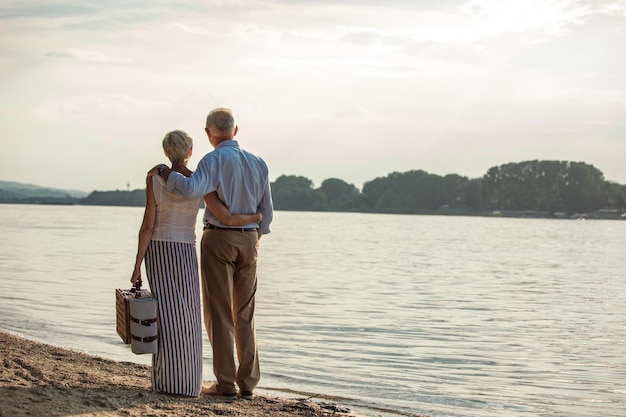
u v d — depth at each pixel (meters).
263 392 7.97
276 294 19.62
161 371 6.21
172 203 6.12
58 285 19.12
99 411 5.50
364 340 12.28
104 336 11.20
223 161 6.20
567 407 8.18
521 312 17.50
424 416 7.32
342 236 70.88
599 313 17.66
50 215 129.38
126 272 23.86
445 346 12.06
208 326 6.48
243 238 6.30
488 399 8.40
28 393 5.82
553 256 46.12
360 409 7.38
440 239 69.94
